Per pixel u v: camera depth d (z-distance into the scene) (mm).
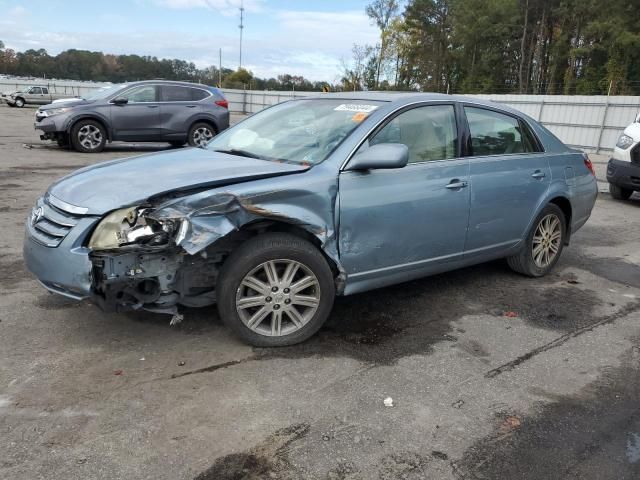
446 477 2457
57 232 3182
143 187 3271
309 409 2920
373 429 2775
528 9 55500
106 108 12852
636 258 6219
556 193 5078
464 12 57281
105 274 3096
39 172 9922
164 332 3711
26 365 3221
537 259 5191
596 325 4223
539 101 24250
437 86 61875
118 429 2682
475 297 4703
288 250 3418
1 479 2320
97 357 3352
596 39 48375
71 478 2350
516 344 3832
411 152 4012
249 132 4473
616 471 2545
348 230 3611
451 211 4160
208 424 2750
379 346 3695
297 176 3475
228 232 3135
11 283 4469
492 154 4598
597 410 3045
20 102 36906
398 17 58375
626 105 21141
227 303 3381
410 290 4797
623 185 9531
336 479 2414
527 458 2611
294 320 3592
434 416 2914
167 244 3125
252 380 3176
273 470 2449
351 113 4051
